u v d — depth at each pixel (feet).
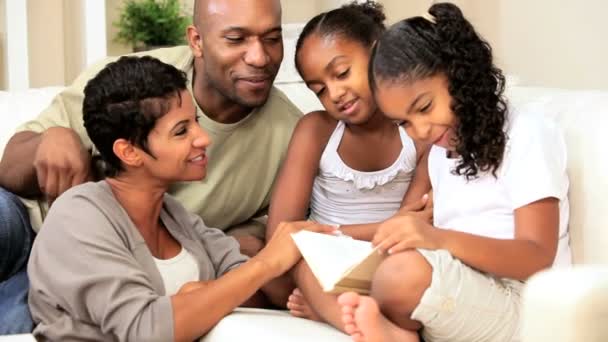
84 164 5.37
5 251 5.26
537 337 2.60
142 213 4.96
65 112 5.95
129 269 4.51
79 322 4.64
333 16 5.45
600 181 4.78
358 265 4.19
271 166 6.16
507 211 4.60
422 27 4.53
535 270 4.29
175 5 11.28
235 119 5.97
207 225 6.05
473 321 4.13
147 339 4.34
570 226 4.88
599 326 2.52
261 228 6.33
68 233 4.59
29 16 10.30
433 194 5.09
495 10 10.37
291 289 5.06
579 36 9.40
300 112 6.39
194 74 6.04
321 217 5.83
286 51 7.79
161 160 4.83
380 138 5.61
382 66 4.53
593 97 5.36
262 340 4.13
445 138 4.57
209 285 4.51
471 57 4.50
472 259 4.19
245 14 5.55
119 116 4.77
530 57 10.00
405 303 4.08
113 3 11.42
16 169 5.56
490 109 4.52
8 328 4.81
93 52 10.62
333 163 5.69
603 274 2.61
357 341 4.03
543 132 4.63
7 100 6.55
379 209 5.71
